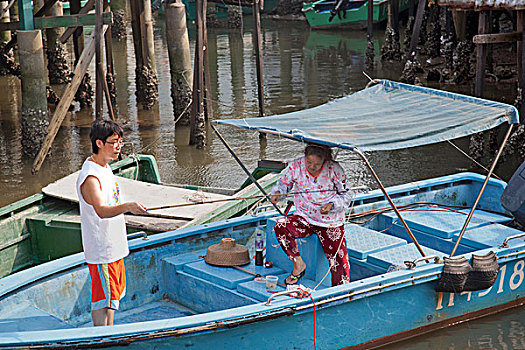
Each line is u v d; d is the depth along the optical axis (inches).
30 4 538.3
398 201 346.6
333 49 1068.5
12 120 682.8
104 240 219.3
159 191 389.1
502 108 276.1
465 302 277.1
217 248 280.5
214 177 512.7
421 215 334.0
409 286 254.8
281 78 848.9
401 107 292.2
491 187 356.8
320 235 259.4
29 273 249.9
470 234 306.7
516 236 285.7
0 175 519.5
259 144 595.2
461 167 514.3
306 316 232.8
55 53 825.5
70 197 358.6
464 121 264.5
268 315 224.1
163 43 1159.0
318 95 754.2
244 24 1434.5
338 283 257.8
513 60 836.0
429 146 569.3
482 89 553.0
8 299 237.8
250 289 252.5
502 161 519.8
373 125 263.4
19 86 843.4
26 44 538.3
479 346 265.3
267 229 281.0
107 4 617.3
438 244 312.7
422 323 267.0
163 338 212.8
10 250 336.2
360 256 279.6
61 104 532.7
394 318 257.3
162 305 281.0
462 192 367.9
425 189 357.4
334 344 243.6
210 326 216.4
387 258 274.8
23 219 345.4
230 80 845.2
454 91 731.4
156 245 283.3
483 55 545.3
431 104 294.7
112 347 209.3
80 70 538.3
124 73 909.2
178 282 279.1
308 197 257.3
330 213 256.4
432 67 871.7
